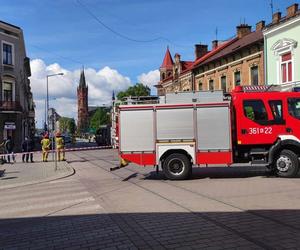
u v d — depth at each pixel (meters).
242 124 15.48
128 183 15.00
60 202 11.34
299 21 26.64
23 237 7.63
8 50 47.00
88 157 32.94
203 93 15.90
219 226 7.77
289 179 14.45
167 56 64.75
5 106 45.44
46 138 28.70
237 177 15.54
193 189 12.75
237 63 34.78
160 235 7.29
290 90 16.23
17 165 25.17
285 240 6.68
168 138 15.80
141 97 16.20
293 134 15.28
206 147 15.69
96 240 7.15
